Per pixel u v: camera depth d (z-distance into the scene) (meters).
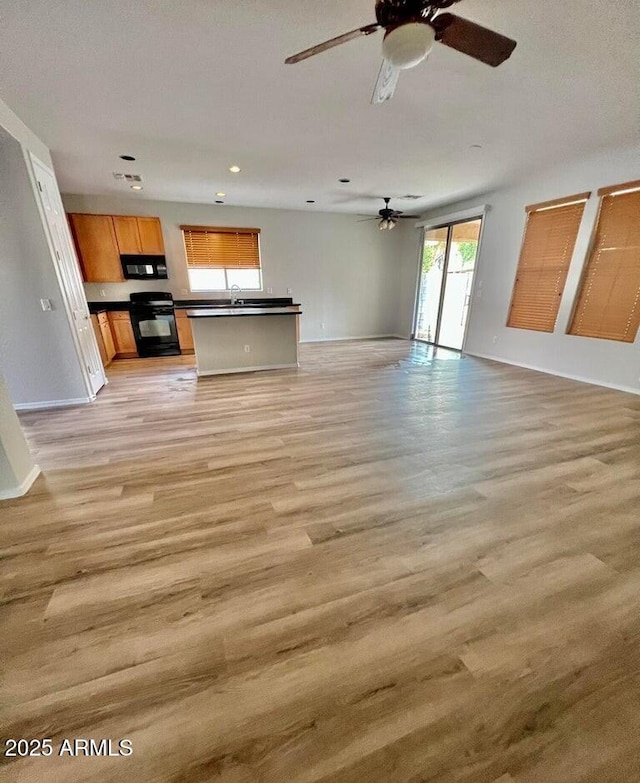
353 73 2.32
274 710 1.04
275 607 1.37
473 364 5.48
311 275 7.35
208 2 1.74
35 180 3.18
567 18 1.85
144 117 2.92
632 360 3.99
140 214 5.93
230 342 4.99
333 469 2.39
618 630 1.28
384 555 1.64
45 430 3.07
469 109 2.83
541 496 2.08
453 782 0.88
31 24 1.85
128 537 1.75
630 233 3.89
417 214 7.24
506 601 1.40
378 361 5.75
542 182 4.70
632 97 2.65
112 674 1.14
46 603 1.39
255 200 5.98
